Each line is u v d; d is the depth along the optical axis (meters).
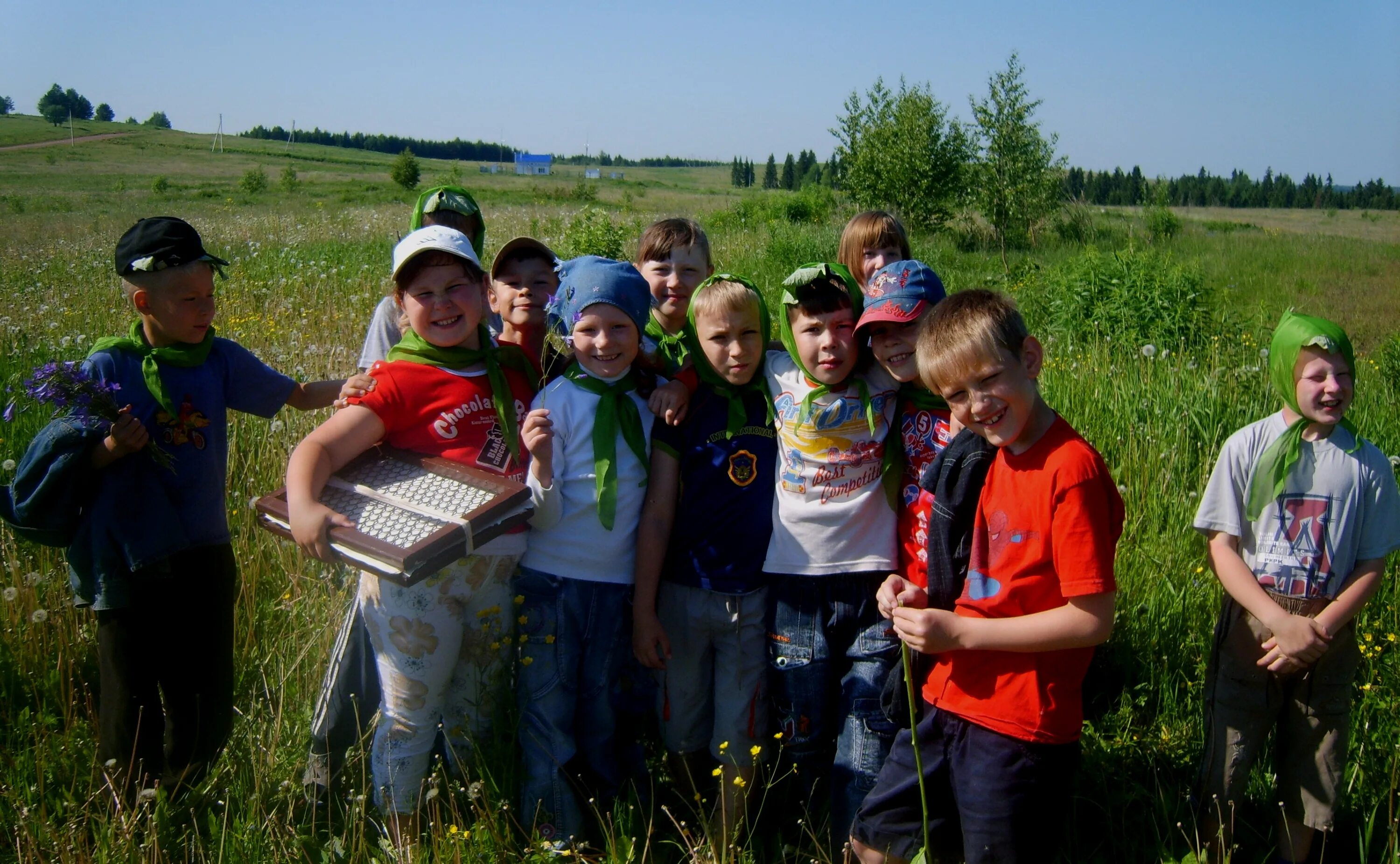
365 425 2.72
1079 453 2.32
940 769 2.51
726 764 2.89
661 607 2.96
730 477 2.86
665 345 3.50
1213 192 102.69
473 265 2.83
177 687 2.95
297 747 3.17
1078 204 27.50
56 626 3.59
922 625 2.29
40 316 8.33
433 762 3.14
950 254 22.06
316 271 11.91
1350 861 2.85
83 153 92.50
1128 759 3.21
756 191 81.12
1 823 2.77
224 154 103.88
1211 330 9.13
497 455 2.88
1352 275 18.86
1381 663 3.48
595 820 2.94
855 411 2.79
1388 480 2.61
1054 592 2.36
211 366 3.02
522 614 2.94
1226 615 2.79
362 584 2.85
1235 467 2.73
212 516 2.99
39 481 2.69
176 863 2.75
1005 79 24.50
